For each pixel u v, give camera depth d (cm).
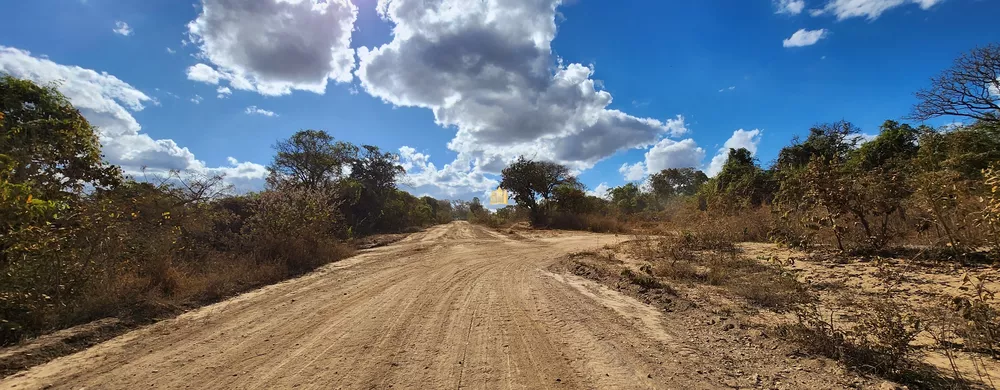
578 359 439
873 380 365
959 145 1019
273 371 412
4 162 599
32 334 516
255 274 930
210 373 409
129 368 425
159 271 802
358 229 2736
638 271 941
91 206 738
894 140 1752
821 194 931
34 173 712
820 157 953
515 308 658
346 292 793
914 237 907
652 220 2998
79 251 684
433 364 425
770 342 471
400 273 1018
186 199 1120
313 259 1204
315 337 516
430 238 2272
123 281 721
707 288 759
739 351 456
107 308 612
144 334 539
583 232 2731
